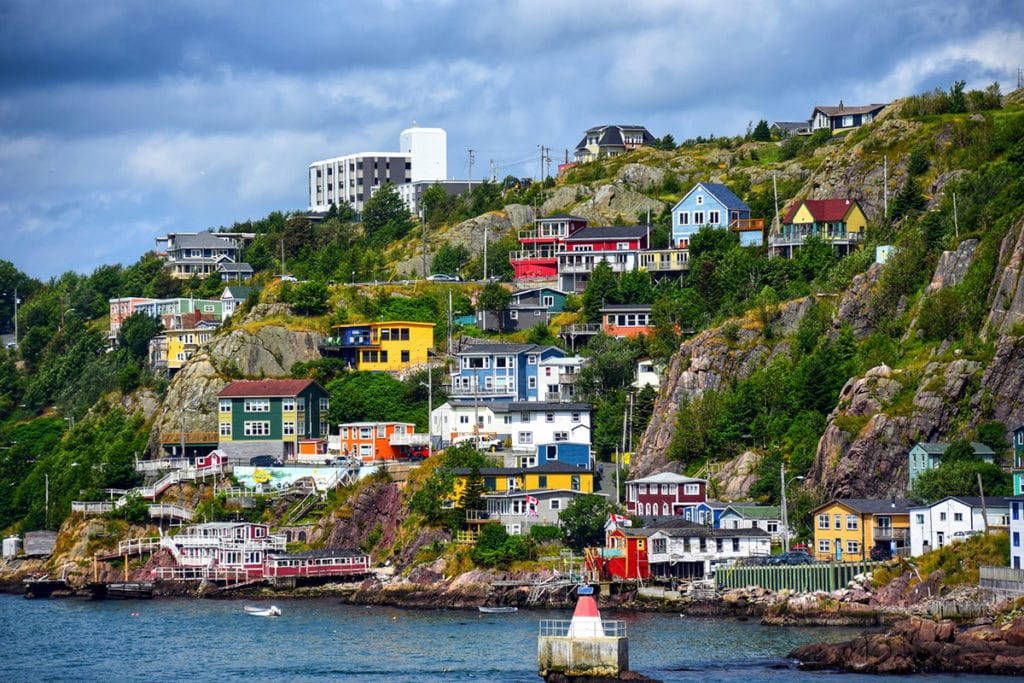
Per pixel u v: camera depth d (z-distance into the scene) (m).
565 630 165.75
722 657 180.75
